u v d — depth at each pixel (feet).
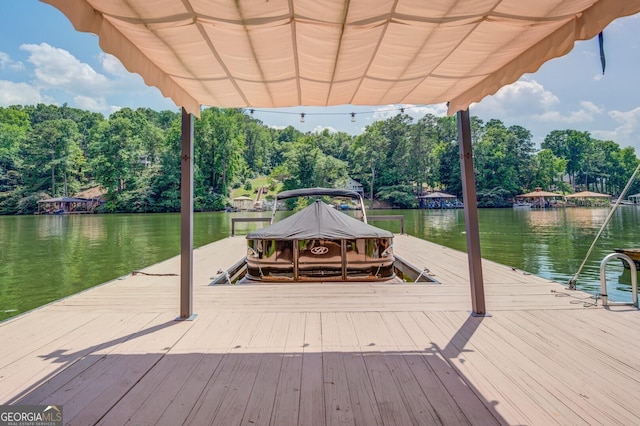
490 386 4.81
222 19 4.98
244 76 7.23
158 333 7.13
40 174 136.15
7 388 4.88
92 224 68.90
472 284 8.32
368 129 173.06
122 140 134.62
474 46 6.04
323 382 4.99
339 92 8.39
